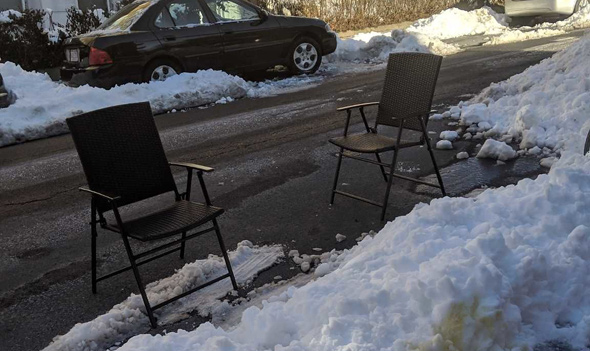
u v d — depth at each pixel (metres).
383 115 5.34
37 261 4.62
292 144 7.32
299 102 9.80
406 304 2.77
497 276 2.71
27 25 13.04
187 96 10.02
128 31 10.27
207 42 10.84
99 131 3.86
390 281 2.90
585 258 3.10
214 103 10.29
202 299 3.82
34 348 3.46
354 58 14.27
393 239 3.50
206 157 7.05
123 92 9.75
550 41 14.42
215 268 4.16
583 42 7.70
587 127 6.00
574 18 17.16
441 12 18.72
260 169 6.45
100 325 3.45
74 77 10.26
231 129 8.30
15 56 12.80
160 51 10.41
